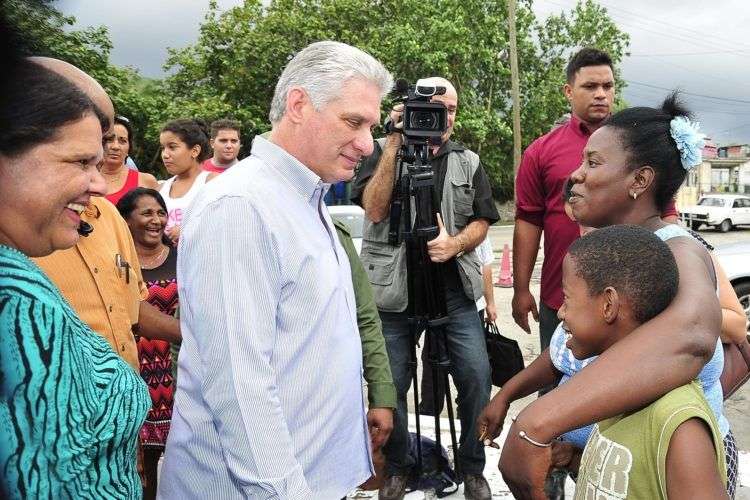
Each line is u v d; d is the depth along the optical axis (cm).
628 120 177
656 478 129
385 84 185
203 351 164
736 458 174
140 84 2069
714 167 5372
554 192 329
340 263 188
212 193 169
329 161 180
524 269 354
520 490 134
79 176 124
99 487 127
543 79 2825
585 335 143
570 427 128
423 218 287
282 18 2066
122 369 138
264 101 2092
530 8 2759
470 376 317
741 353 188
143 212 304
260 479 159
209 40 2078
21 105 115
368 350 247
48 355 111
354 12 2184
